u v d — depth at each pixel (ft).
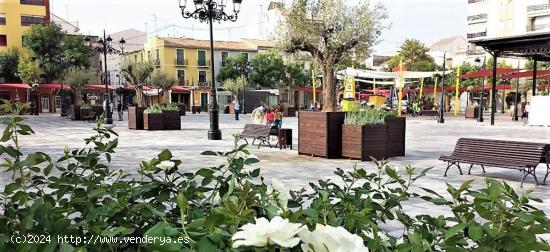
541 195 20.21
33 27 136.46
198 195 6.29
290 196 7.24
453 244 4.60
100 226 4.96
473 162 24.31
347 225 4.95
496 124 74.64
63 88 126.11
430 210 16.57
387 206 6.67
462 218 5.06
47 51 136.56
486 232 4.42
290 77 158.92
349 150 31.35
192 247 3.75
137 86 97.30
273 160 31.22
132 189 6.36
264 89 161.68
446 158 25.99
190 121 88.28
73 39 138.21
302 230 3.28
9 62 136.67
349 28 35.24
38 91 135.85
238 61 164.04
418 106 110.73
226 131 59.21
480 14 185.37
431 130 62.54
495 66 68.54
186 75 170.60
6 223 5.41
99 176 7.22
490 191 4.96
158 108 63.21
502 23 174.81
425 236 5.15
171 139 48.11
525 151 23.06
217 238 3.68
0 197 6.73
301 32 35.24
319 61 36.14
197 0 44.39
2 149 6.72
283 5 36.76
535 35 53.52
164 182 6.64
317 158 32.22
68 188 6.48
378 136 30.96
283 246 3.08
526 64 134.51
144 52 179.63
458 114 118.93
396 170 7.91
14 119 6.84
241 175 6.42
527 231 4.51
